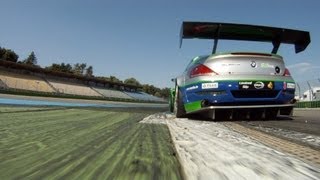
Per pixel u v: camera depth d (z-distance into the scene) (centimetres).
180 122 570
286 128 468
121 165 202
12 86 6281
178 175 179
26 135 338
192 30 663
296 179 168
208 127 471
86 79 8825
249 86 606
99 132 377
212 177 171
